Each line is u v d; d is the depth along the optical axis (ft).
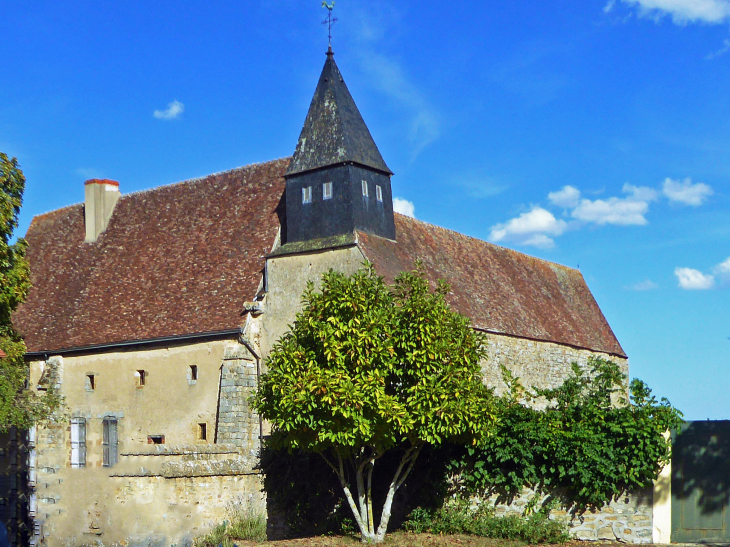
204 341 95.14
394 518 66.18
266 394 61.26
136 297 105.70
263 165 110.83
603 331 135.03
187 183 116.37
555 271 139.64
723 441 55.72
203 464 75.20
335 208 93.66
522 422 59.82
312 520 69.36
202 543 71.77
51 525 84.23
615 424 56.95
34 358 107.65
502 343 102.32
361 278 61.36
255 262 99.35
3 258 88.89
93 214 119.03
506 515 61.11
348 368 58.80
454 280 104.53
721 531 55.31
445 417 56.90
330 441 59.57
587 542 57.26
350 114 97.81
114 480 77.25
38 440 103.76
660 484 56.34
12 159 91.09
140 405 98.48
